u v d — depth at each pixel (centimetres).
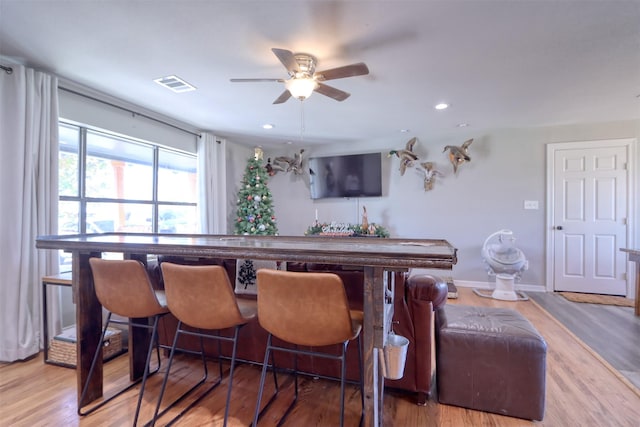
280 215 596
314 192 561
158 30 208
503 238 454
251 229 489
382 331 126
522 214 447
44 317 237
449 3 180
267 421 170
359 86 300
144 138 375
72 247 171
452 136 482
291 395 194
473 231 472
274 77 280
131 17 194
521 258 403
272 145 574
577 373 213
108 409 179
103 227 344
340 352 199
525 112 377
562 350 248
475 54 238
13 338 237
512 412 169
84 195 323
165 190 425
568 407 177
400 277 181
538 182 439
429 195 496
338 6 184
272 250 131
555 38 216
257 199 490
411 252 115
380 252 117
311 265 192
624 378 206
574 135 423
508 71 267
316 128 457
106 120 329
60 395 193
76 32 210
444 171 486
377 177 517
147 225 398
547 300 389
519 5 182
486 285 462
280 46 228
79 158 318
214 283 145
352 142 547
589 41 219
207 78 283
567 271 429
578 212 423
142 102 345
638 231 397
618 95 320
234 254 138
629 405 178
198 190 455
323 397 192
